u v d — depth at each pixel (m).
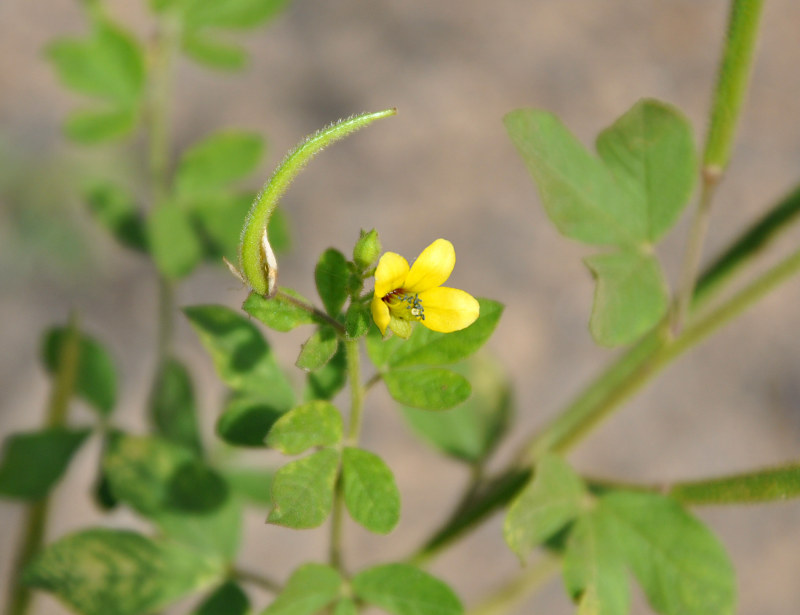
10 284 0.91
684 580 0.34
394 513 0.31
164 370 0.40
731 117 0.33
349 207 0.97
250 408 0.33
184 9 0.42
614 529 0.34
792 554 0.89
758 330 0.95
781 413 0.93
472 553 0.86
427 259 0.31
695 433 0.91
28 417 0.86
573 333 0.93
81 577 0.35
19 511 0.84
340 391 0.33
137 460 0.36
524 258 0.96
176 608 0.67
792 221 0.37
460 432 0.40
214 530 0.36
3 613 0.37
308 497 0.31
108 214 0.43
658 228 0.34
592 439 0.90
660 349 0.35
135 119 0.42
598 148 0.34
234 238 0.41
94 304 0.91
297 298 0.30
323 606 0.32
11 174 0.92
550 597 0.86
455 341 0.32
